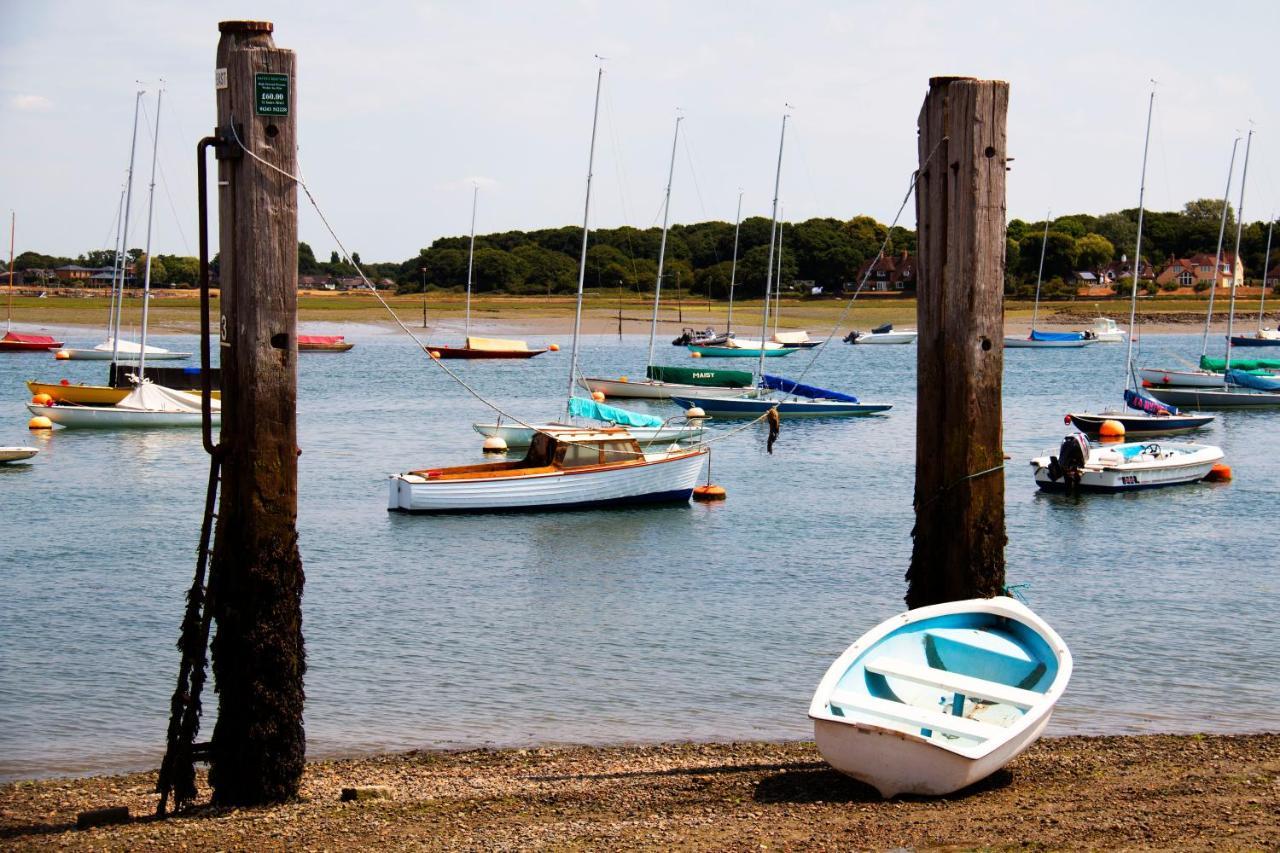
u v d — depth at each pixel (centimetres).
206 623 1271
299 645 1295
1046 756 1483
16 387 7456
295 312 1226
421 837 1221
